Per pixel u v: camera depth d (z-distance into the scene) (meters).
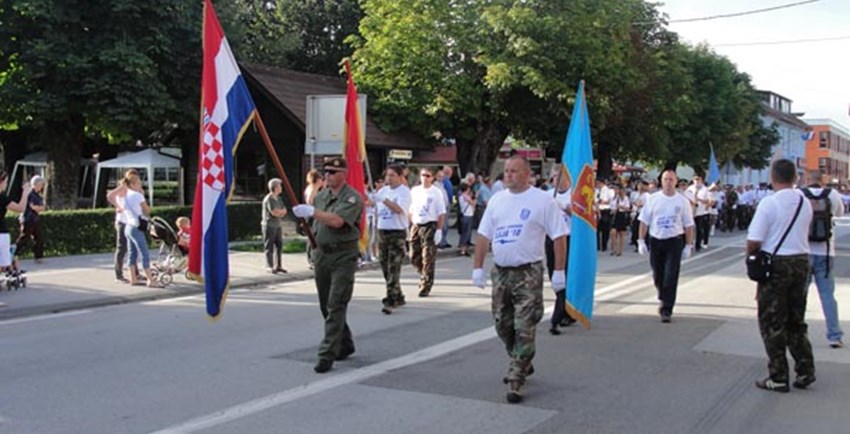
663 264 9.93
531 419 5.79
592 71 25.45
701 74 42.97
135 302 11.53
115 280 13.14
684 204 9.81
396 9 26.64
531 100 26.89
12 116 24.12
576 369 7.35
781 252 6.53
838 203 8.46
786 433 5.56
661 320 9.89
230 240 20.56
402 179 10.66
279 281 13.98
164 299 11.83
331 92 26.31
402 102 25.95
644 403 6.24
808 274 6.62
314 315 10.37
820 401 6.35
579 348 8.29
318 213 7.02
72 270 14.30
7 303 10.84
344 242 7.27
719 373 7.22
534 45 24.62
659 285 10.00
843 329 9.36
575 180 8.31
